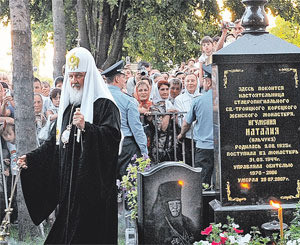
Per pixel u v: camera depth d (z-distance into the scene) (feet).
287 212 18.24
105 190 17.12
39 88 30.78
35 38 80.64
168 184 18.10
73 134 17.43
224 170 18.26
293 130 18.30
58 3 43.16
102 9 73.41
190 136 27.53
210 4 74.38
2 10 75.36
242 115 18.19
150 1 72.02
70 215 17.04
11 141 25.41
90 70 17.57
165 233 18.13
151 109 28.53
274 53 18.01
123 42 79.41
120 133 17.58
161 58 77.05
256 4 18.49
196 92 29.27
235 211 18.17
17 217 25.63
